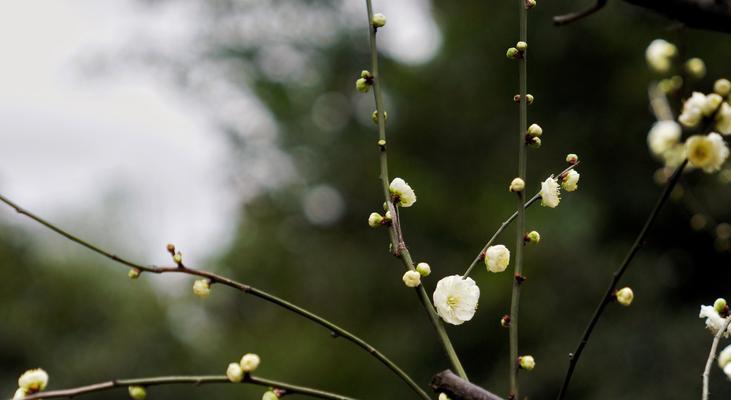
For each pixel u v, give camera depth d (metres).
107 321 15.52
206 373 14.27
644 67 9.41
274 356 13.16
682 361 7.73
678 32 2.67
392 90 13.45
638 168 9.35
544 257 10.00
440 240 11.98
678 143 2.56
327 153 13.84
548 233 10.07
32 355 14.42
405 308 12.09
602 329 8.55
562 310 9.35
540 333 9.73
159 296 15.95
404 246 1.84
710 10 1.88
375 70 1.98
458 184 12.12
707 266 8.59
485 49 11.48
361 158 13.41
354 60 14.12
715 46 8.49
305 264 13.55
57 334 15.27
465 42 11.93
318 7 14.23
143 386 1.62
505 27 11.20
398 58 13.83
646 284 8.69
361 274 12.68
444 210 11.87
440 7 12.81
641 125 9.38
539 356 9.04
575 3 10.11
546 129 10.59
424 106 12.52
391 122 13.12
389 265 12.45
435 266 11.69
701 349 7.72
